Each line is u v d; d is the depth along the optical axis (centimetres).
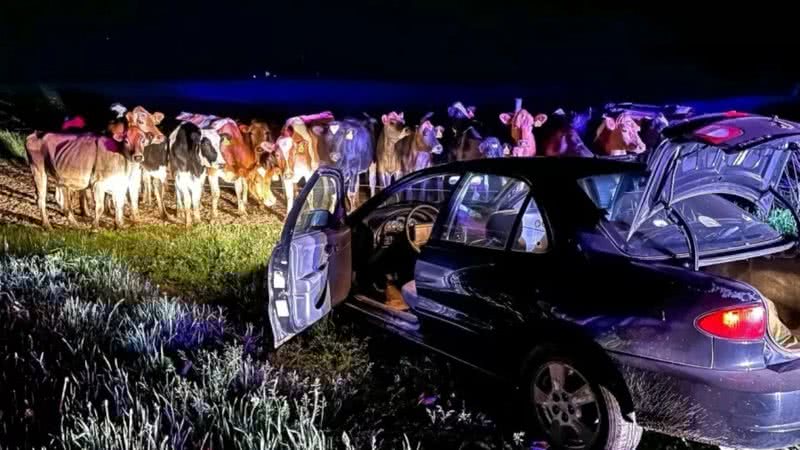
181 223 1227
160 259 899
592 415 394
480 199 537
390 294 609
